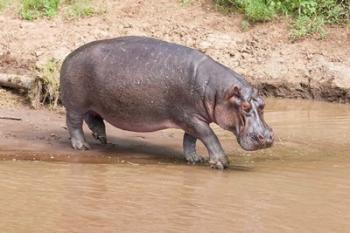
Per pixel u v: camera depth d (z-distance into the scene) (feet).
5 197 35.58
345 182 41.24
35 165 43.14
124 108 47.32
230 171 43.80
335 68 75.00
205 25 84.89
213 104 45.03
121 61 47.24
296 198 37.50
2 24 84.28
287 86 74.08
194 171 43.52
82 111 49.06
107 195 36.83
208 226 32.19
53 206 34.40
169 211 34.35
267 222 33.14
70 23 85.15
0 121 55.26
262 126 43.88
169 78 46.01
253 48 80.69
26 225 31.40
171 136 54.70
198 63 45.96
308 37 81.25
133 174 41.91
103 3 88.53
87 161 45.19
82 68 48.39
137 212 33.96
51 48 79.92
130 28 84.53
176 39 82.99
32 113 59.00
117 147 50.19
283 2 86.43
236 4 87.35
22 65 75.82
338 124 60.23
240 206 35.65
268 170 44.14
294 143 52.65
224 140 53.26
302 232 31.86
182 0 88.79
